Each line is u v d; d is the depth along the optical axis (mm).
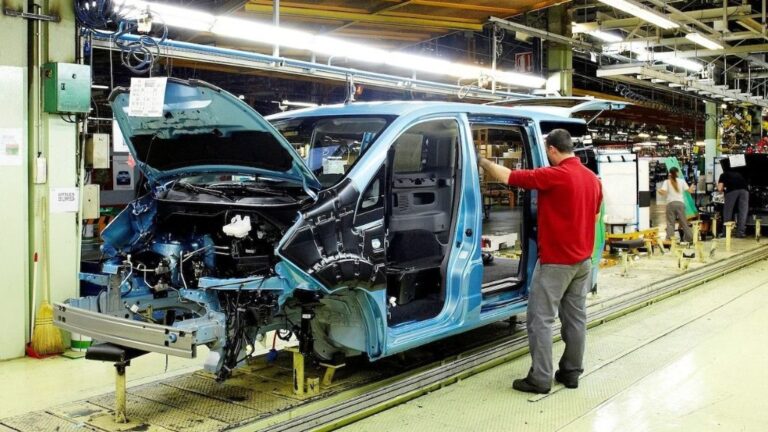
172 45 6148
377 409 4230
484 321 5090
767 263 11367
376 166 4191
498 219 17984
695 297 8258
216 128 3895
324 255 3826
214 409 4051
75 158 5879
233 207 3945
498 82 11477
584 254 4527
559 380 4852
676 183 12422
